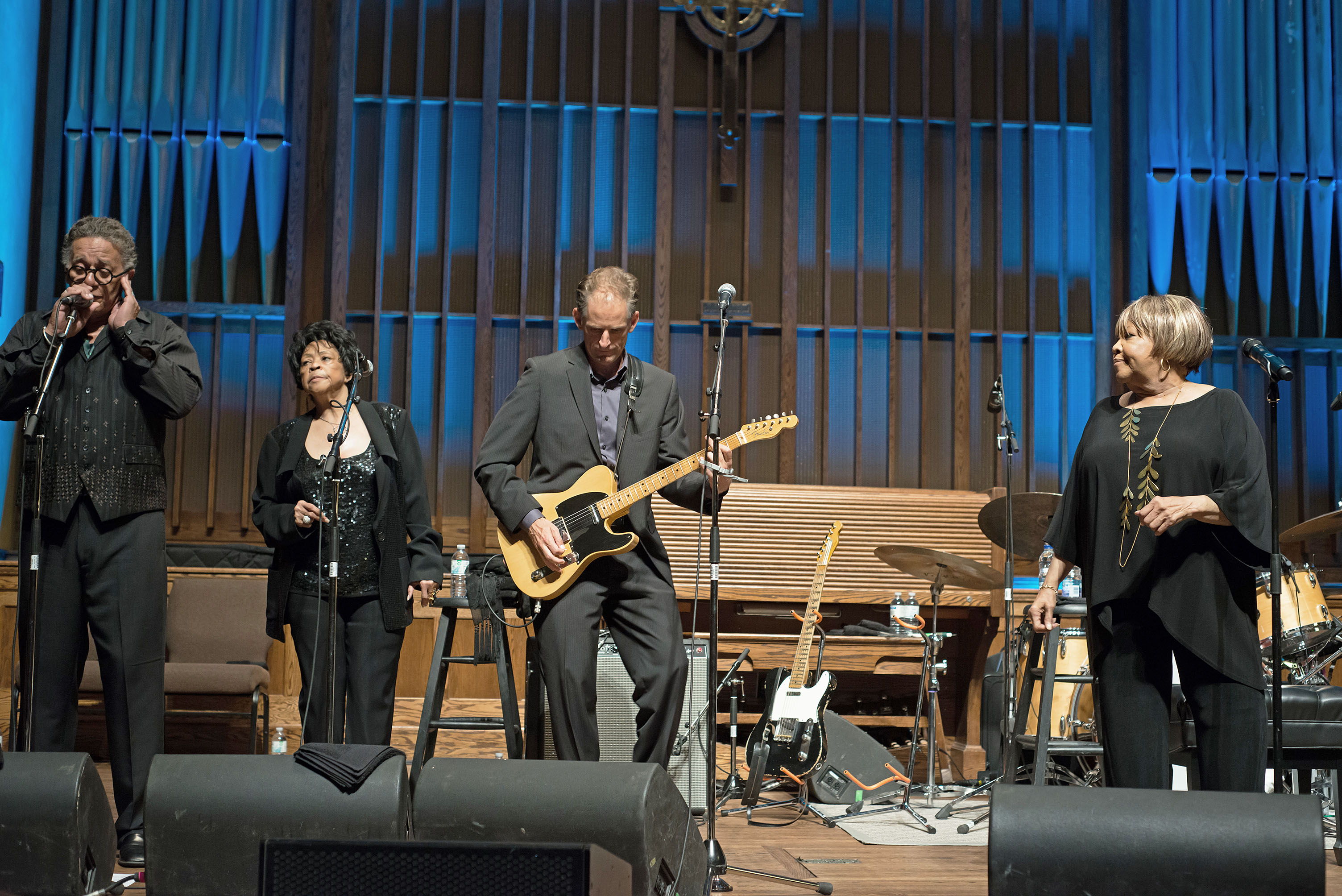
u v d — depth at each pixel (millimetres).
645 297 7180
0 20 6352
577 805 2340
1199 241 7375
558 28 7352
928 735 5051
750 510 6191
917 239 7363
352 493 3314
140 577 3229
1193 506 2502
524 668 5984
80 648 3227
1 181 6469
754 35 7328
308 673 3258
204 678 5039
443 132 7234
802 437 7184
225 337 7035
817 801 4762
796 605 6160
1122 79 7523
